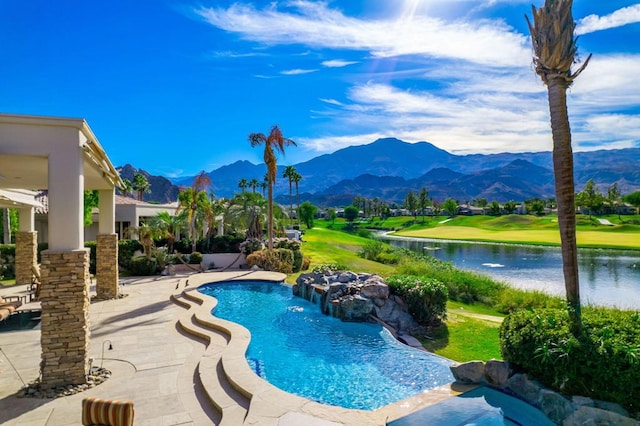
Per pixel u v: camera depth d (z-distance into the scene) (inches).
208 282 754.8
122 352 367.2
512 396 278.4
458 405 270.5
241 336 400.2
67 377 292.7
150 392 285.4
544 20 283.6
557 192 281.1
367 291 529.0
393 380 336.8
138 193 2824.8
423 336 456.1
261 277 804.6
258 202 1261.1
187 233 1189.1
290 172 3157.0
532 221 3661.4
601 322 264.2
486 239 2448.3
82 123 296.0
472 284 725.9
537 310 303.6
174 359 350.6
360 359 384.8
